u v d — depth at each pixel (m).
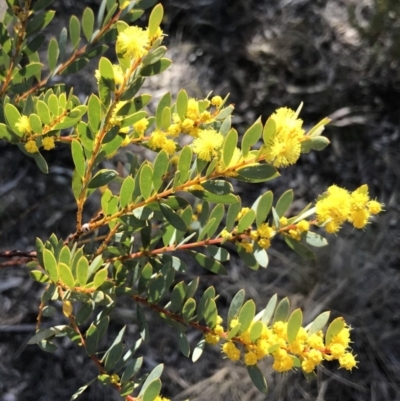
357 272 0.58
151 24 0.24
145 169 0.28
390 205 0.63
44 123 0.30
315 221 0.29
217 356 0.55
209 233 0.32
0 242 0.56
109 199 0.30
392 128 0.67
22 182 0.58
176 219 0.29
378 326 0.57
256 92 0.67
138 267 0.34
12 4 0.34
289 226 0.29
